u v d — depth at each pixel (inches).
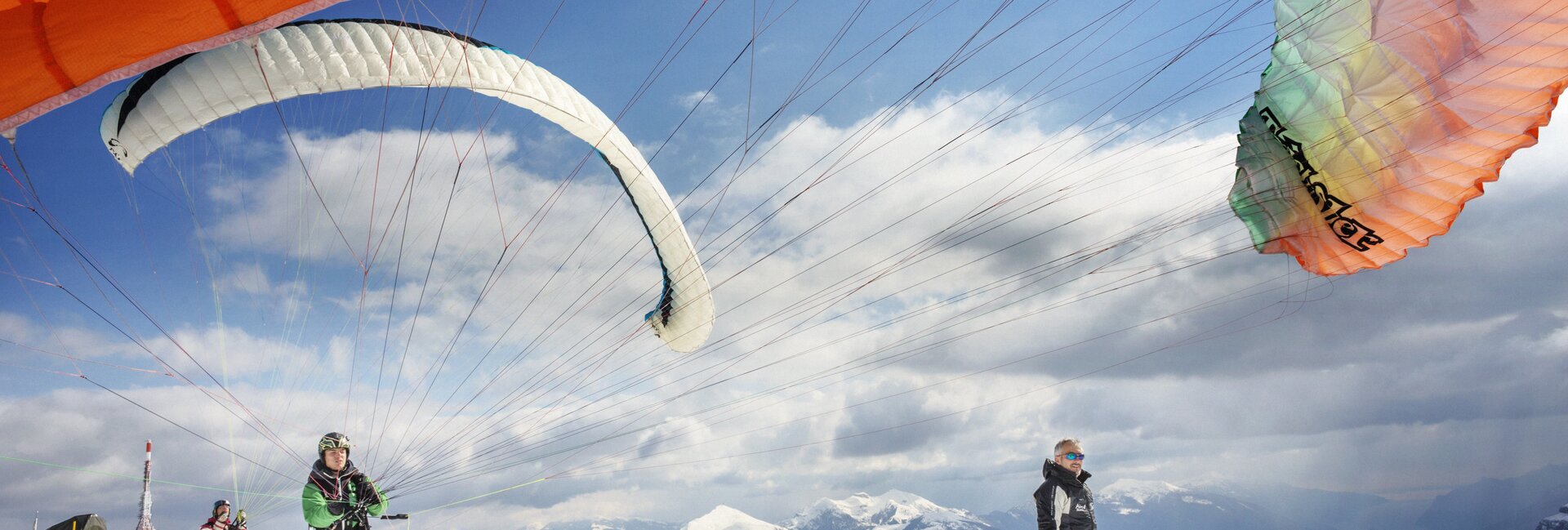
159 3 175.0
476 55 333.7
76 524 242.5
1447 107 266.4
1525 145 261.4
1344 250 309.1
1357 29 274.2
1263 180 313.0
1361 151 286.7
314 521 235.1
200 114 291.7
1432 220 288.5
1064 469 221.8
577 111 367.6
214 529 259.8
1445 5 253.6
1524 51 245.6
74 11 176.6
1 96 180.2
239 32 182.5
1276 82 297.3
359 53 302.7
